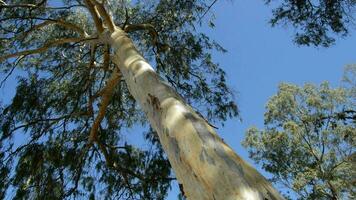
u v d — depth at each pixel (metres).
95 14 7.75
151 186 9.52
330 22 7.70
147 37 9.72
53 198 8.61
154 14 9.57
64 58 9.52
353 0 7.48
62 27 9.64
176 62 9.58
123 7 9.73
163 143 3.60
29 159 8.50
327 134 18.89
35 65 9.43
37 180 8.62
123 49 6.39
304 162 19.81
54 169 8.81
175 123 3.47
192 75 9.62
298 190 18.52
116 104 9.88
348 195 18.64
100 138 9.49
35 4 8.80
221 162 2.76
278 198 2.44
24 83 8.91
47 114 8.98
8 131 8.48
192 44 9.55
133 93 5.07
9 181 8.34
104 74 8.94
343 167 18.80
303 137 19.69
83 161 9.36
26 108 8.73
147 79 4.76
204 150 2.92
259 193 2.44
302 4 7.70
